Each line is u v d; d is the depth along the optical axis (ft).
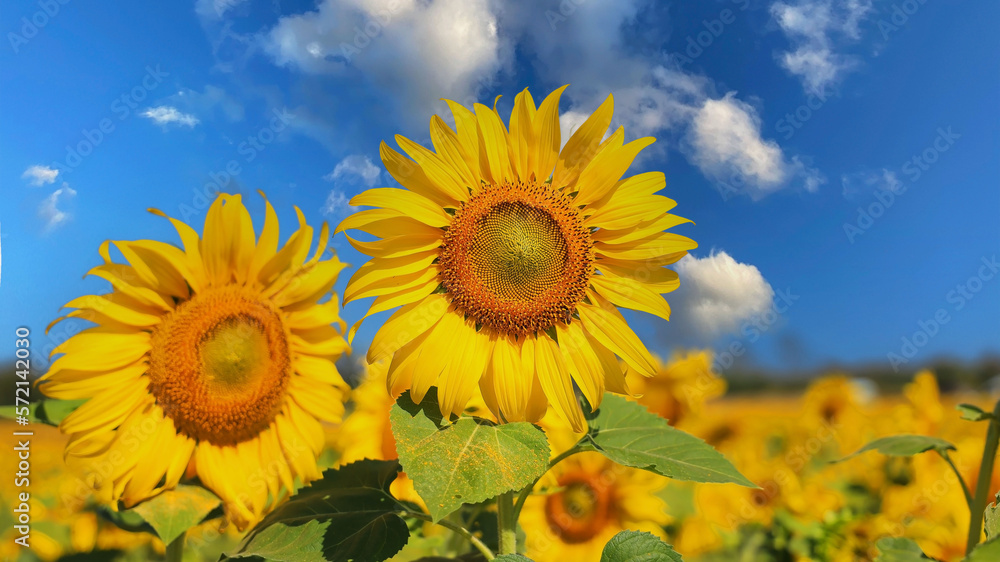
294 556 1.34
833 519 2.31
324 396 1.71
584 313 1.57
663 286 1.59
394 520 1.42
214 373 1.62
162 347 1.61
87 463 1.54
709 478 1.34
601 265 1.62
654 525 2.38
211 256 1.65
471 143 1.57
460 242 1.53
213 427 1.62
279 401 1.68
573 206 1.61
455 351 1.47
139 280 1.59
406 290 1.50
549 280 1.56
